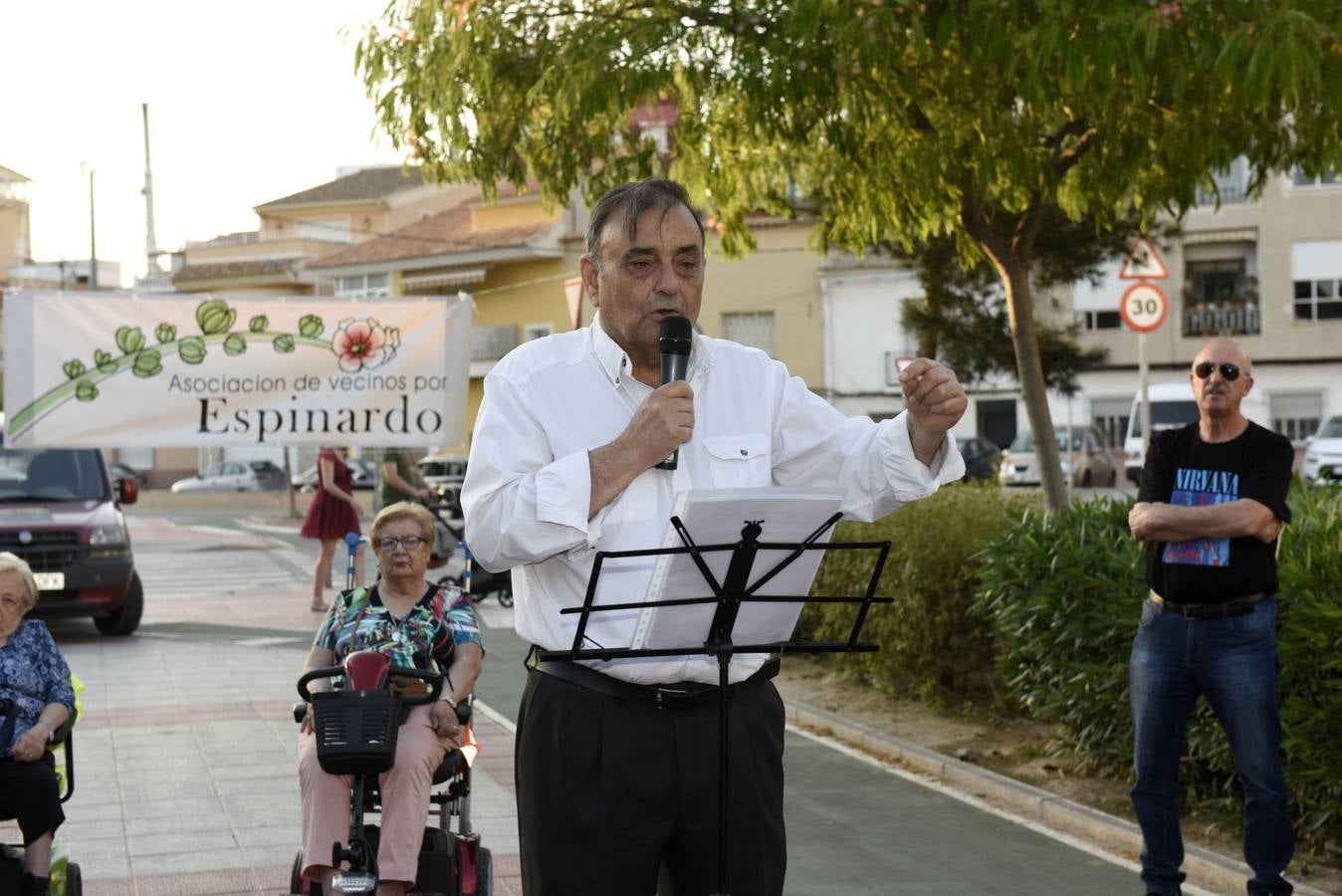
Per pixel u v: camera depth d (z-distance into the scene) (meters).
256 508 47.34
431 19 9.59
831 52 8.24
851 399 40.50
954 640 9.40
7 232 78.44
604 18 9.12
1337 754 6.07
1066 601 7.62
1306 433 43.06
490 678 11.80
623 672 3.22
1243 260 43.44
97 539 13.93
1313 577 6.21
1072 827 7.04
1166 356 43.59
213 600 18.03
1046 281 19.52
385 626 6.07
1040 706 8.01
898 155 9.59
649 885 3.24
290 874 6.31
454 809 5.88
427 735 5.46
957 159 9.12
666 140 11.35
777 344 41.16
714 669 3.26
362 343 11.24
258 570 22.94
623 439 3.07
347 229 60.91
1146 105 8.74
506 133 9.92
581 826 3.21
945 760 8.23
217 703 10.52
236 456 62.12
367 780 5.45
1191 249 43.81
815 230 11.31
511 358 3.35
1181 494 5.65
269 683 11.45
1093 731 7.61
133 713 10.11
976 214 9.94
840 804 7.52
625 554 2.97
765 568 3.10
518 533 3.06
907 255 19.59
